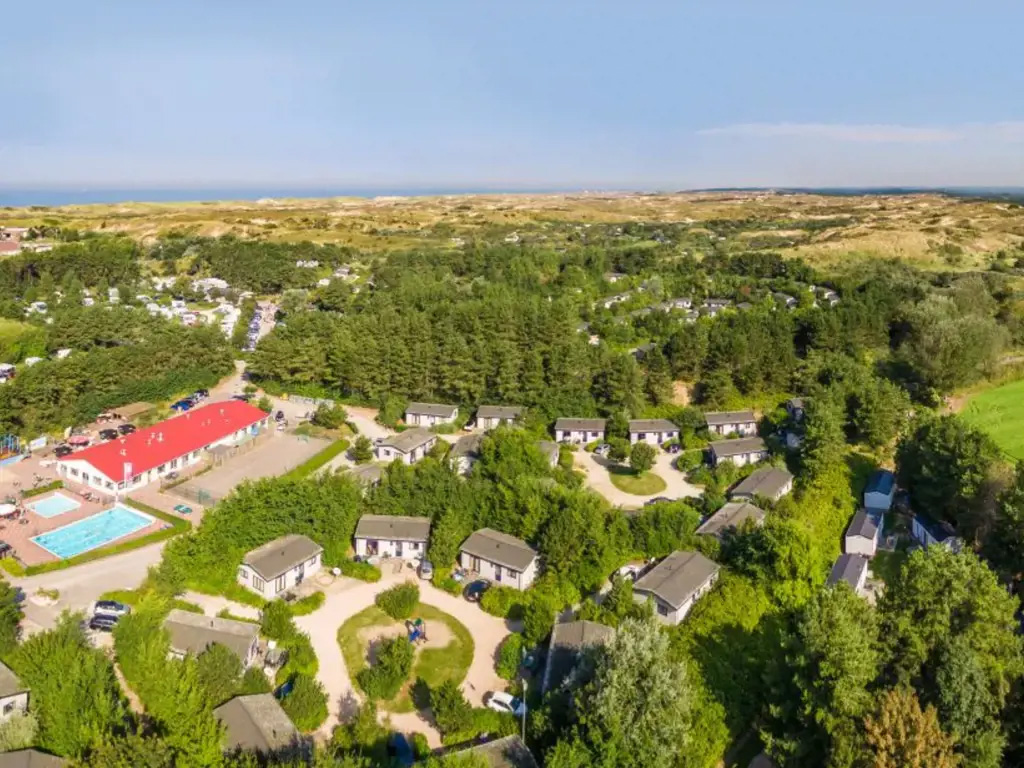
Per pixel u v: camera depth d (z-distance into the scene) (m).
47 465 90.38
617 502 85.50
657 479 92.94
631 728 40.72
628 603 57.75
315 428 106.38
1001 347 118.62
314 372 121.31
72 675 42.59
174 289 194.12
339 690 51.88
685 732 41.69
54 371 102.19
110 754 36.06
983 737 40.19
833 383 105.06
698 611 58.97
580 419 107.12
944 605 45.94
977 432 76.38
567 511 67.25
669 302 166.62
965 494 69.75
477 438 98.06
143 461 87.00
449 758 37.78
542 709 45.78
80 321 133.50
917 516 78.25
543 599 60.31
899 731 38.00
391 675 51.12
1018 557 61.84
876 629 46.25
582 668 46.56
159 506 80.56
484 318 130.12
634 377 109.12
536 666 54.28
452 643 57.81
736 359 115.38
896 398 98.12
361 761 40.66
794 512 77.31
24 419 96.31
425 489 74.06
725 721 47.31
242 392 122.62
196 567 62.81
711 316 150.25
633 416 108.81
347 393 120.62
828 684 42.19
